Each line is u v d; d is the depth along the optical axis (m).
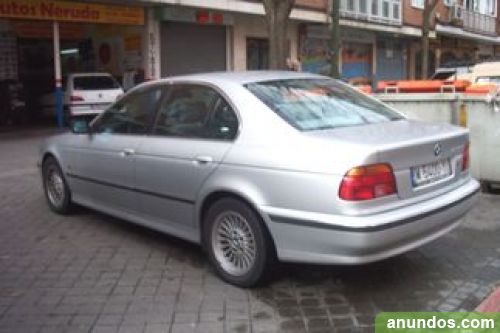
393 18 31.22
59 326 4.33
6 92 20.36
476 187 5.39
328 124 4.98
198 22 22.00
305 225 4.48
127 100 6.29
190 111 5.51
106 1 19.31
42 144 7.54
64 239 6.35
